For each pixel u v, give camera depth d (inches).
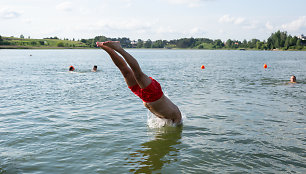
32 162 219.8
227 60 2208.4
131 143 265.0
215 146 255.9
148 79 291.7
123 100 477.7
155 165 214.5
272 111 394.0
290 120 345.7
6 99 479.8
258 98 494.3
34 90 583.5
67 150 246.5
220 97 504.1
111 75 926.4
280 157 229.3
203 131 303.4
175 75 932.6
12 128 310.7
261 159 225.5
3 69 1154.7
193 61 2027.6
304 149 247.0
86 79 802.2
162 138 280.1
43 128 311.9
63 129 309.1
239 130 305.7
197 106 429.4
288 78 834.2
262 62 1870.1
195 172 201.8
